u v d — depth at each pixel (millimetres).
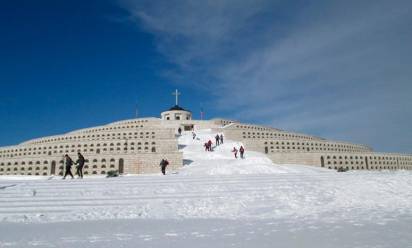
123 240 12469
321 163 60906
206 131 84062
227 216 18094
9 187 24453
